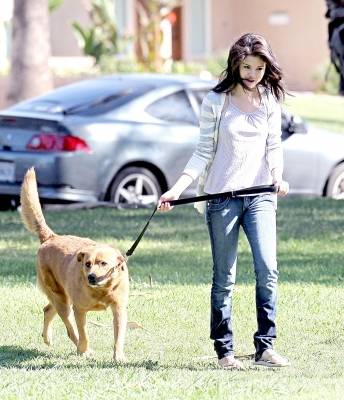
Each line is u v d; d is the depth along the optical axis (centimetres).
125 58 3869
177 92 1755
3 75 3462
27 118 1622
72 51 4044
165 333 967
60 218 1594
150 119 1706
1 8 3759
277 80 812
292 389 738
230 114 812
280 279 1197
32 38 2670
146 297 1095
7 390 735
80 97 1739
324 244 1439
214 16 4284
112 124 1659
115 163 1653
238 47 795
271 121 824
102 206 1664
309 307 1055
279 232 1527
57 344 938
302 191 1853
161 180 1720
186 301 1080
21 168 1617
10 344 938
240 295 1105
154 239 1466
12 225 1587
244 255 1376
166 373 800
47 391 723
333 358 873
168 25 4225
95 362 859
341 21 1509
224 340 840
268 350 817
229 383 753
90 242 905
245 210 820
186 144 1723
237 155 814
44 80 2700
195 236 1497
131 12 4178
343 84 1541
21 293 1116
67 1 4034
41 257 914
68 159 1605
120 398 704
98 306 855
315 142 1856
